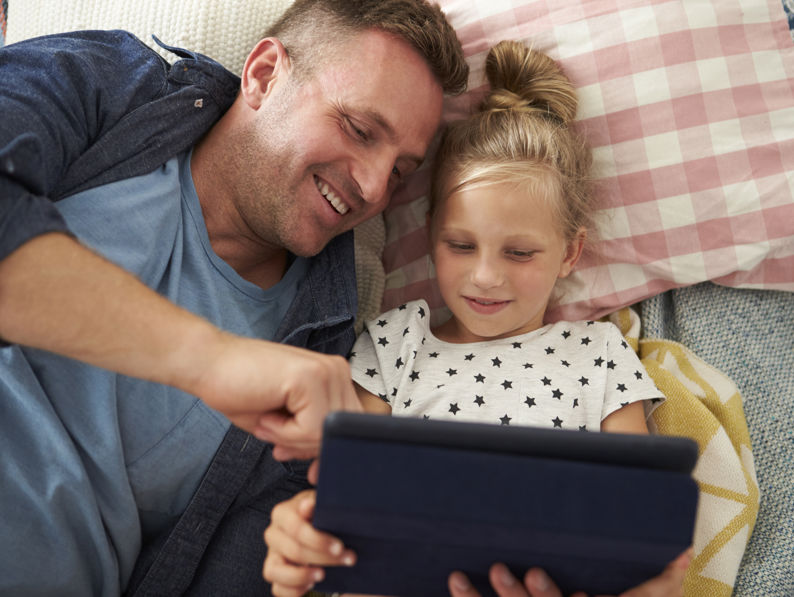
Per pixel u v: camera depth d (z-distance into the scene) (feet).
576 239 3.68
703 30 3.67
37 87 2.86
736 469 3.25
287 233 3.25
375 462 1.61
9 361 2.68
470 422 1.66
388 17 3.19
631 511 1.61
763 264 3.72
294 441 2.08
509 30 3.88
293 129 3.15
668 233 3.72
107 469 2.78
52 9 3.95
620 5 3.74
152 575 2.94
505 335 3.60
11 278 1.91
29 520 2.65
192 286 3.15
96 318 1.99
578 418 3.24
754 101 3.67
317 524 1.70
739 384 3.67
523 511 1.61
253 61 3.35
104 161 3.00
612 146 3.76
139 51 3.37
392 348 3.57
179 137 3.23
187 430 2.94
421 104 3.29
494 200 3.34
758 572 3.24
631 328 3.81
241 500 3.13
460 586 1.87
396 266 4.09
